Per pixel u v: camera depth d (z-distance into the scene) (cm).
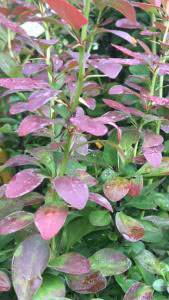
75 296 20
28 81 17
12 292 19
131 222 19
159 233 21
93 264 19
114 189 19
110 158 21
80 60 17
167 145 23
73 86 21
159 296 20
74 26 16
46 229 16
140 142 23
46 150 19
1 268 19
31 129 16
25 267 17
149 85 22
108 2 17
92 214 20
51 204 17
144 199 21
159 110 22
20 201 19
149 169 20
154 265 20
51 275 18
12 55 23
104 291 21
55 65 22
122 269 18
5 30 23
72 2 23
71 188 16
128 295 19
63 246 20
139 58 20
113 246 21
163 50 22
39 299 17
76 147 18
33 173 17
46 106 20
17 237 19
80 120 16
